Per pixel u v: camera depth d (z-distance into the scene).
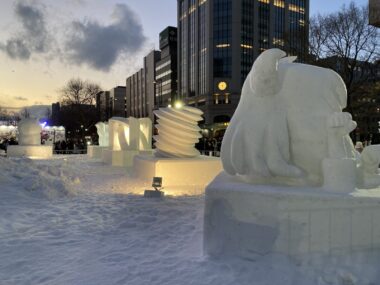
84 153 30.50
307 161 4.61
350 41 25.47
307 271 3.83
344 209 4.00
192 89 85.62
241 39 74.31
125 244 5.20
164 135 12.37
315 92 4.68
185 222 6.45
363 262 3.91
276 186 4.49
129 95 146.88
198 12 81.31
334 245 3.99
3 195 8.08
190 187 10.48
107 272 4.04
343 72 25.89
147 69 123.12
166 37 104.00
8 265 4.35
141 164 12.63
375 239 4.02
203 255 4.52
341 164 4.24
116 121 19.28
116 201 8.44
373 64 25.77
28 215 6.88
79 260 4.49
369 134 37.06
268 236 4.11
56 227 6.14
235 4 73.38
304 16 82.50
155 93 115.06
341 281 3.65
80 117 55.28
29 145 22.94
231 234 4.34
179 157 12.23
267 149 4.61
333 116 4.39
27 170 10.41
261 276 3.78
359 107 27.02
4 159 10.84
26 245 5.12
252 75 4.69
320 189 4.29
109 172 14.77
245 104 4.91
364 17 25.34
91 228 6.09
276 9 78.12
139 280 3.80
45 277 3.97
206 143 29.94
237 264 4.09
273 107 4.71
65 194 9.00
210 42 76.06
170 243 5.21
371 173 4.62
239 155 4.76
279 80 4.75
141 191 9.90
